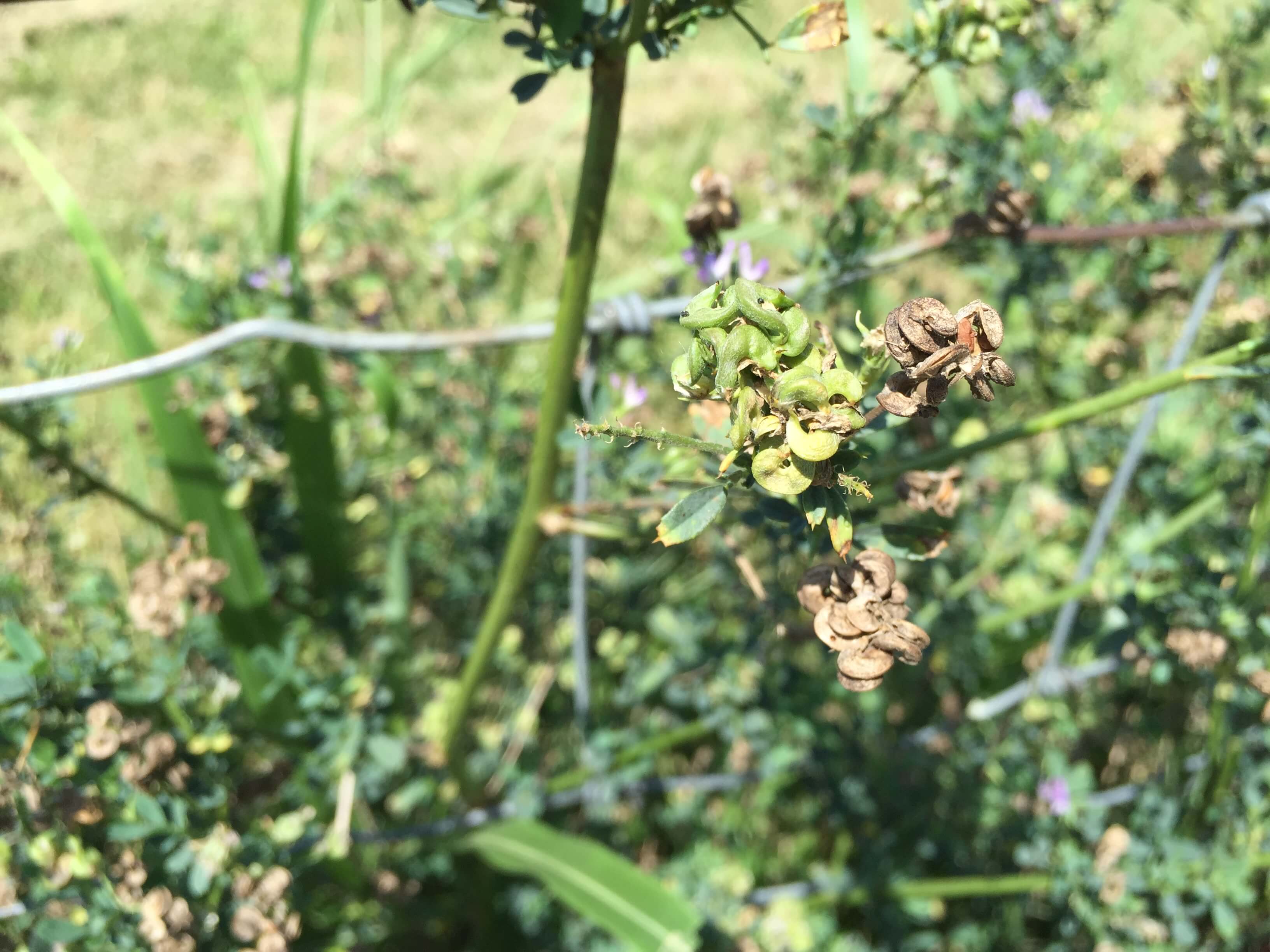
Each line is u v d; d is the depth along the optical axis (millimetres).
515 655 325
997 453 348
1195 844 219
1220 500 245
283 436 283
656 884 216
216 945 186
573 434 183
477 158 645
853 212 236
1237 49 242
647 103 701
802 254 220
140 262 518
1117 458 291
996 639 303
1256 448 233
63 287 515
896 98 188
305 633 292
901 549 147
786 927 270
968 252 267
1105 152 292
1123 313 298
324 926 263
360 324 314
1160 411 251
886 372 147
